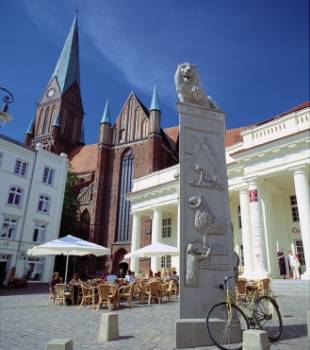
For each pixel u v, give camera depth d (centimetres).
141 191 2966
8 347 577
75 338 652
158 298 1360
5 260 2852
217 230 634
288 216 2234
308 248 1622
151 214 3147
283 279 1691
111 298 1180
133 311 1099
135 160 5134
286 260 2134
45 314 1042
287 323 734
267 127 2016
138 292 1412
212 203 656
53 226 3309
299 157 1781
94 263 4681
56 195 3412
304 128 1820
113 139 5512
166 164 5294
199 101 739
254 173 1970
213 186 670
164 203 2773
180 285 584
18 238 2970
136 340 611
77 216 4503
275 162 1886
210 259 609
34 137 7062
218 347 522
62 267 4125
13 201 3002
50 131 6894
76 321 889
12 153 3058
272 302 650
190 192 650
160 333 675
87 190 5328
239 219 2483
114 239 4762
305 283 1474
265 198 2052
